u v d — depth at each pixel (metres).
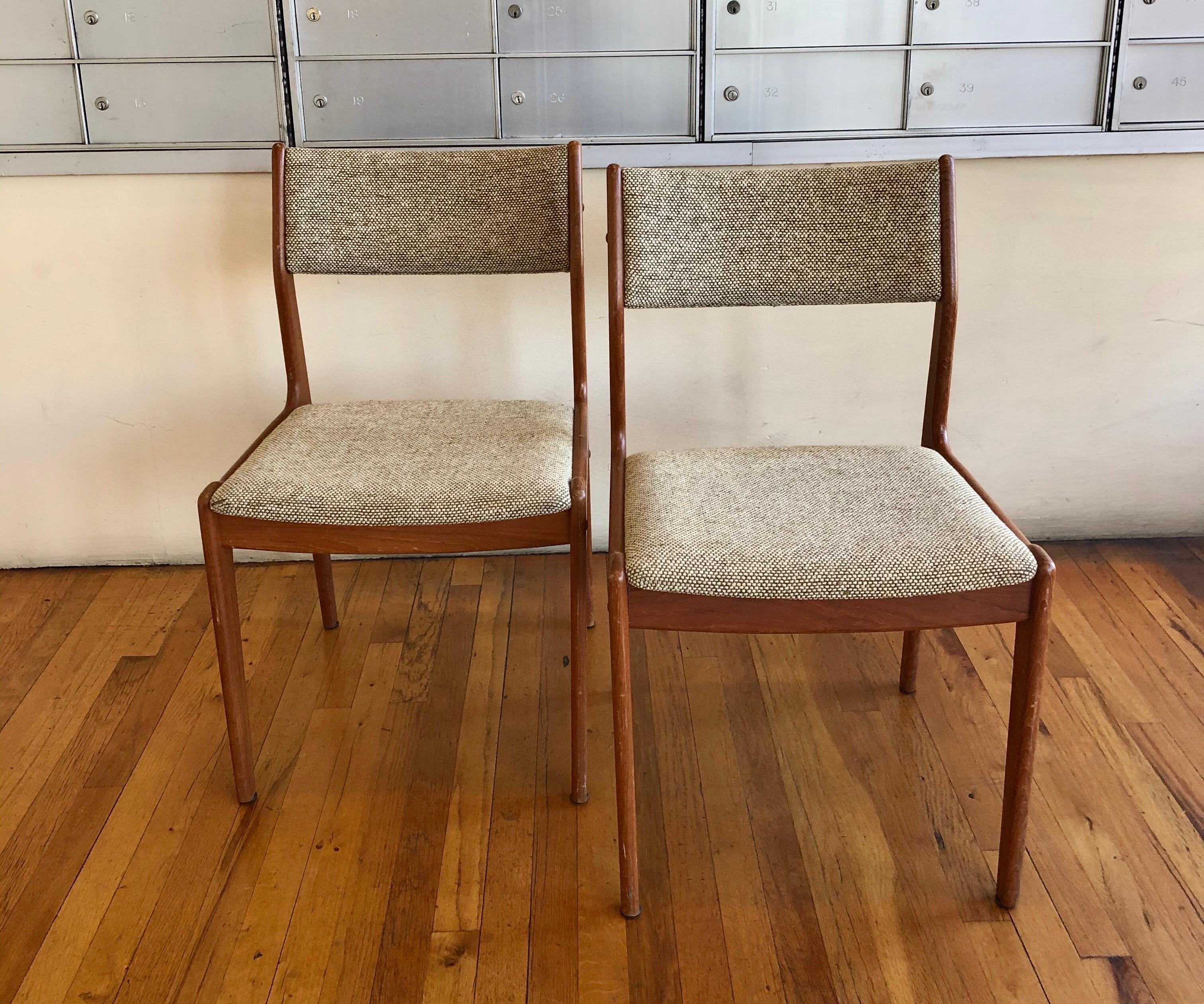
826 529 1.21
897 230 1.43
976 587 1.15
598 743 1.58
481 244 1.57
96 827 1.42
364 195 1.56
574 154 1.53
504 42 1.71
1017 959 1.21
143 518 2.05
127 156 1.75
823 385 1.97
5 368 1.92
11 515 2.03
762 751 1.55
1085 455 2.04
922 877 1.33
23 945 1.25
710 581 1.15
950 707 1.64
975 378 1.97
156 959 1.23
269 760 1.55
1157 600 1.90
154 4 1.68
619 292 1.44
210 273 1.87
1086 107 1.76
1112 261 1.89
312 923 1.28
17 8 1.67
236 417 1.97
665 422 2.00
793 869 1.35
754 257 1.44
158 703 1.68
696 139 1.77
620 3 1.69
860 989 1.18
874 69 1.74
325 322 1.91
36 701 1.69
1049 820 1.41
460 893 1.32
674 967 1.21
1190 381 1.99
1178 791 1.46
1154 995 1.17
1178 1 1.70
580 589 1.36
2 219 1.82
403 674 1.75
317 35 1.70
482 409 1.57
